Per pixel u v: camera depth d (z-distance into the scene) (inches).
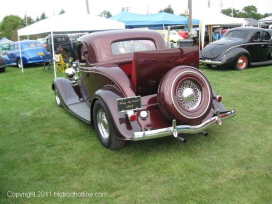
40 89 332.5
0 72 517.3
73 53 532.4
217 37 753.6
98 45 171.9
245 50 385.1
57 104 248.2
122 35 177.2
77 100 208.1
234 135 163.9
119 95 141.3
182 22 745.6
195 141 157.4
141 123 134.3
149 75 138.9
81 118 177.0
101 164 137.1
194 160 136.0
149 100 141.8
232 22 613.9
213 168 128.0
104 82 158.4
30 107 250.2
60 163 140.3
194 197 107.4
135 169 130.6
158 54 135.3
